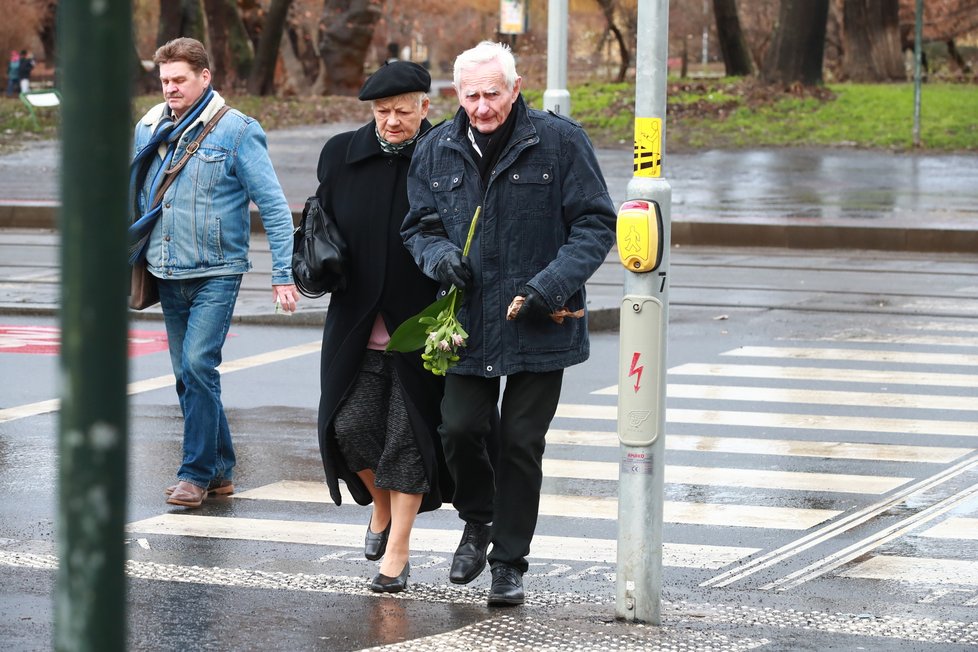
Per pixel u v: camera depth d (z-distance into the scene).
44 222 36.69
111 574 3.22
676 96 55.16
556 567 10.34
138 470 13.14
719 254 31.20
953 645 8.52
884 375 17.98
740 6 75.62
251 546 10.76
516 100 9.09
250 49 72.38
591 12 81.94
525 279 8.92
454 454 9.14
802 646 8.39
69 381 3.19
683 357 19.25
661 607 9.17
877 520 11.66
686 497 12.38
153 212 11.57
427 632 8.64
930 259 30.16
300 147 49.66
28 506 11.88
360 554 10.59
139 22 87.38
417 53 128.00
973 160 45.03
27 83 80.25
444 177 9.05
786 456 13.88
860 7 64.69
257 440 14.59
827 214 34.75
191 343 11.73
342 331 9.48
